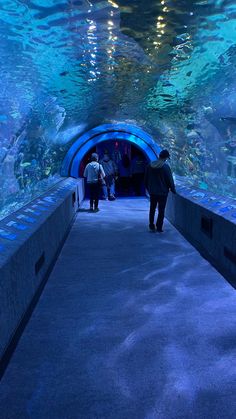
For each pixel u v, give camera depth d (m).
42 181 13.96
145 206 15.08
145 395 2.92
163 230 9.98
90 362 3.43
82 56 6.27
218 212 6.66
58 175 17.55
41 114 9.36
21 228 5.21
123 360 3.46
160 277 5.98
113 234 9.48
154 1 4.32
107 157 17.03
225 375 3.18
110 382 3.11
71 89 8.51
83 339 3.90
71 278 6.01
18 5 4.19
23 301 4.43
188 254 7.40
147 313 4.56
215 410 2.73
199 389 2.99
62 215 8.84
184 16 4.72
